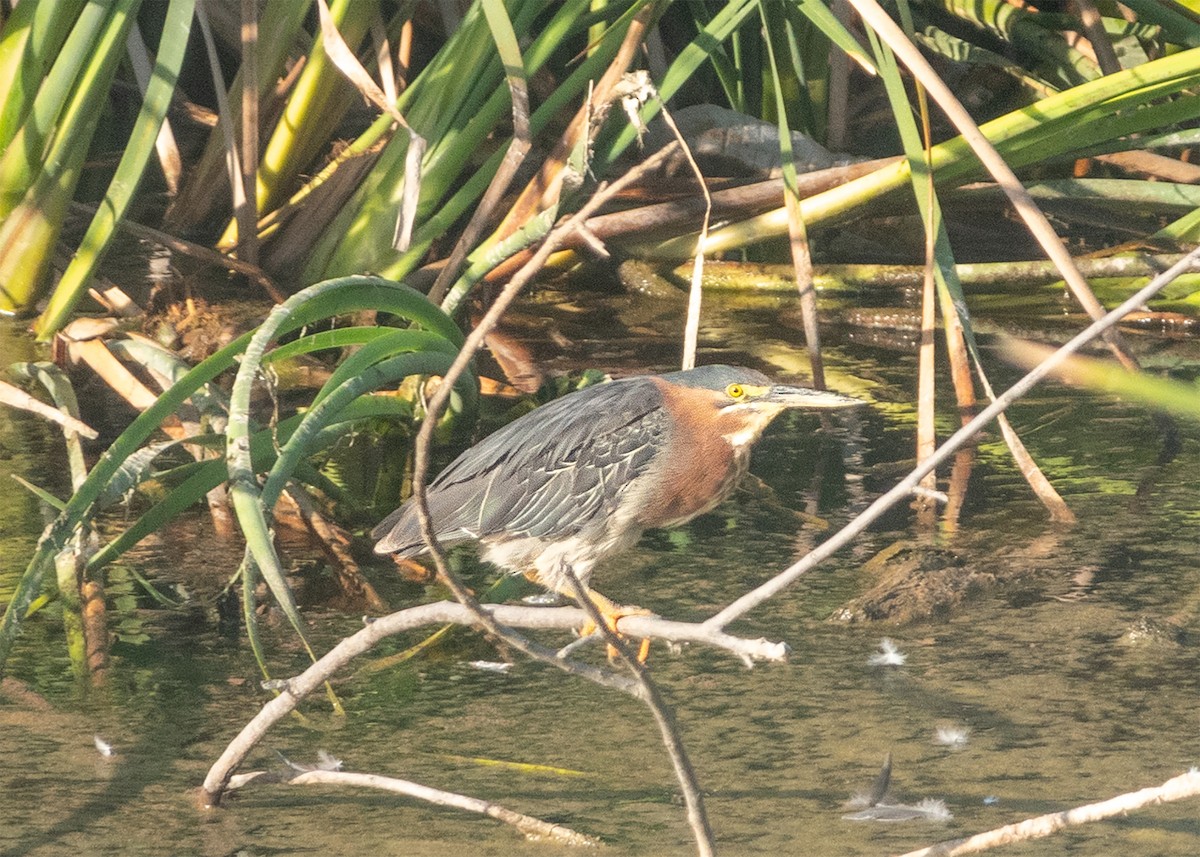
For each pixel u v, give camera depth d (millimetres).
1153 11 13641
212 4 17547
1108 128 12820
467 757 7629
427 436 5234
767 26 11781
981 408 12945
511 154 9562
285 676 8492
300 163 15484
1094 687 8250
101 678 8445
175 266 15289
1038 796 7125
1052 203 15852
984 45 19219
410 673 8664
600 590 9570
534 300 15969
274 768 7480
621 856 6625
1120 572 9734
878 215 14719
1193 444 12055
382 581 9828
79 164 13602
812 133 17031
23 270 13695
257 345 8750
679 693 8352
